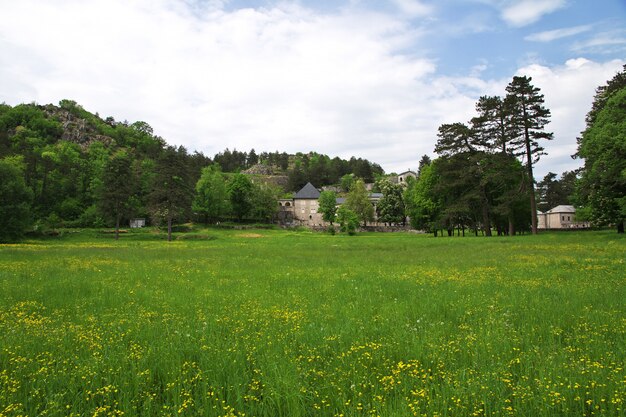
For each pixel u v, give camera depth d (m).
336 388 5.66
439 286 14.59
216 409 5.09
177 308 11.27
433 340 7.52
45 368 6.20
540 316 9.30
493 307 10.52
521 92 52.22
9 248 41.28
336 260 27.25
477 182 59.72
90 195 105.25
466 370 6.15
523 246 33.66
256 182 138.25
